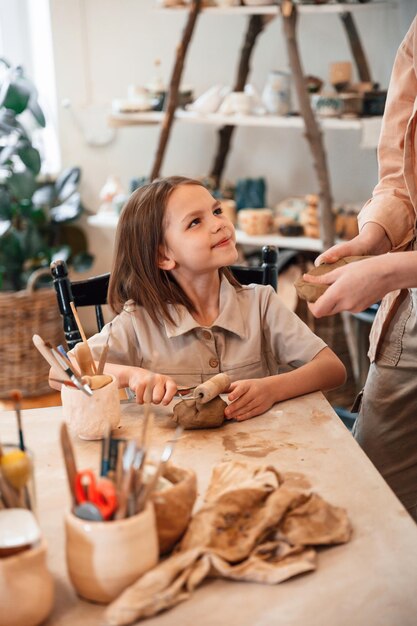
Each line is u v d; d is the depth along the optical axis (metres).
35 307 3.34
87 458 1.15
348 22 3.27
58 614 0.80
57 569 0.88
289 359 1.55
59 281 1.60
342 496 1.01
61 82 3.90
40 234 3.87
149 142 4.00
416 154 1.41
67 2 3.80
